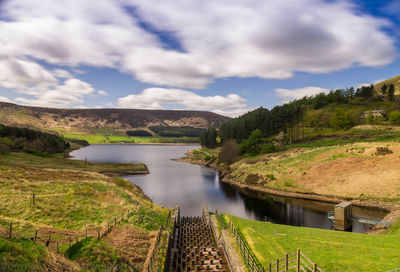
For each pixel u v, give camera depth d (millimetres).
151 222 35031
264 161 96250
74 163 114500
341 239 26469
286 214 53281
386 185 57062
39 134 196250
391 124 116062
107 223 30016
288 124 132375
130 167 120562
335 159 75250
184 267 24969
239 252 25078
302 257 21656
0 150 108000
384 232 34375
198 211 57906
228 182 90938
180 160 167125
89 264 18391
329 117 150500
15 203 30609
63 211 31016
